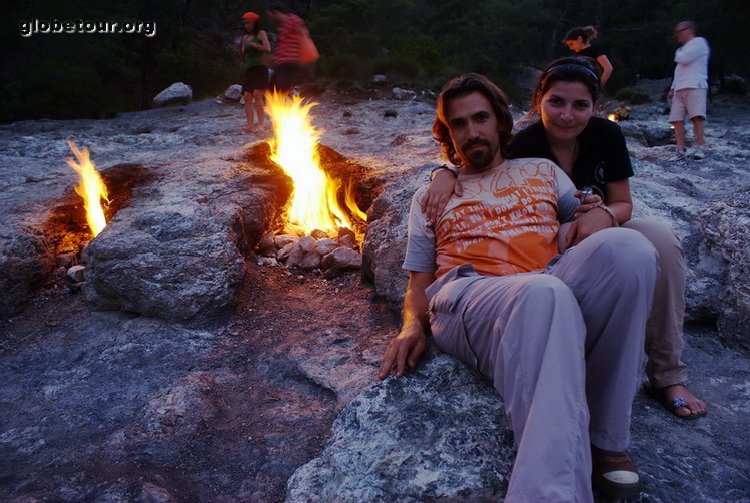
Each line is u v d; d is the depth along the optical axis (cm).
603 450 195
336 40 2341
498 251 227
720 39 2523
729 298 316
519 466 167
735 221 329
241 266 388
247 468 252
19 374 327
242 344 348
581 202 236
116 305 373
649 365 252
